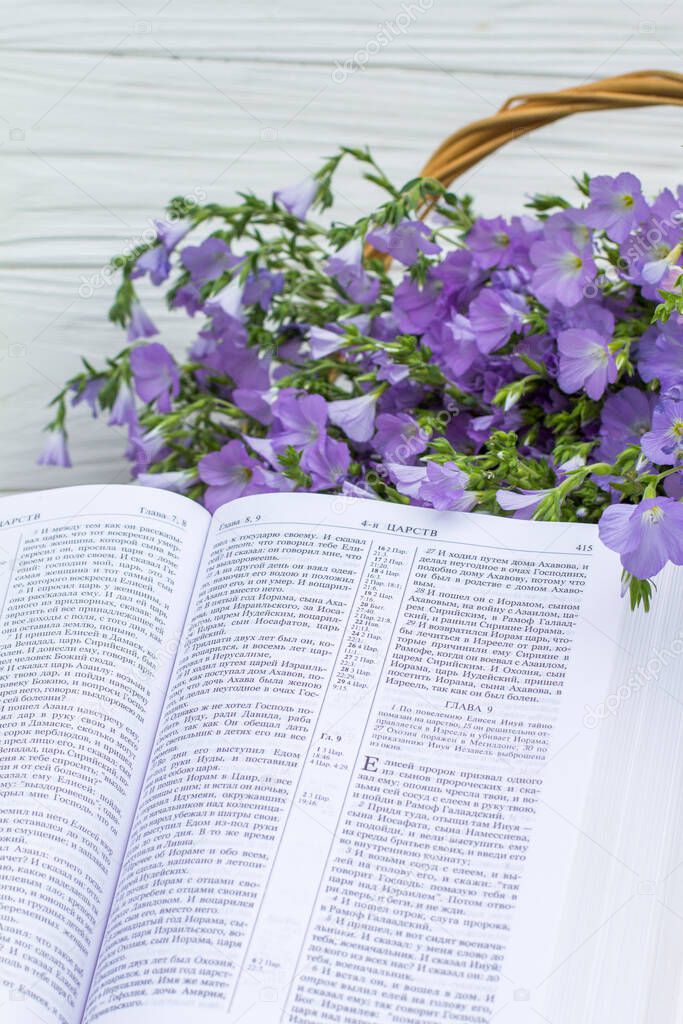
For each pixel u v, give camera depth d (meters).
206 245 0.86
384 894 0.70
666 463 0.71
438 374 0.80
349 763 0.72
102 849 0.73
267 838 0.71
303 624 0.74
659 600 0.73
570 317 0.79
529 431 0.80
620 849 0.70
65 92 1.08
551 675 0.72
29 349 1.04
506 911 0.69
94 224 1.07
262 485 0.80
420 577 0.74
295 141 1.08
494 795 0.71
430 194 0.84
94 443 1.01
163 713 0.75
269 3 1.09
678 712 0.71
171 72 1.08
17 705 0.76
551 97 0.84
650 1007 0.68
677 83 0.82
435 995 0.69
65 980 0.72
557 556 0.74
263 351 0.86
